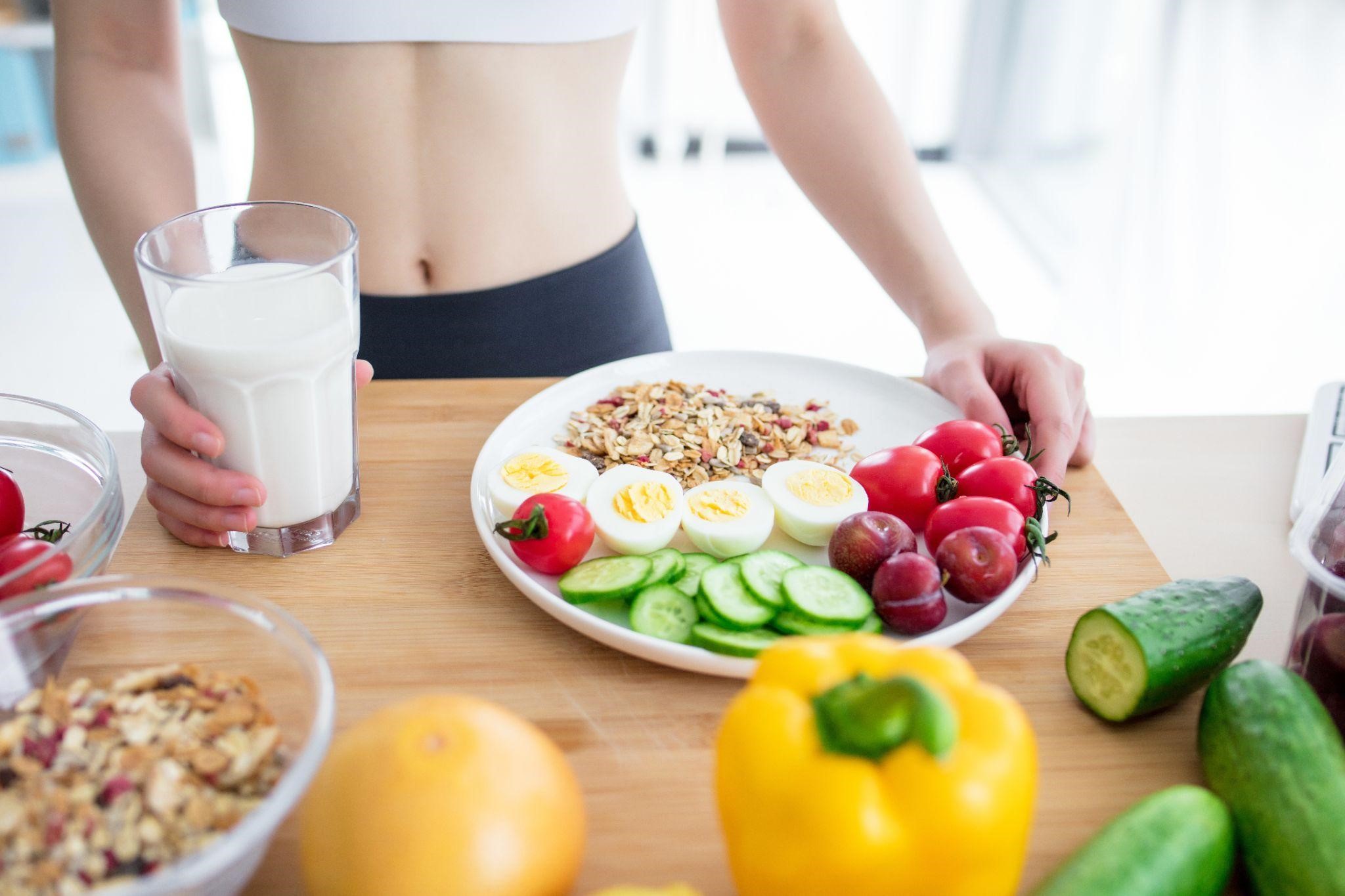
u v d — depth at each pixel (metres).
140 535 0.83
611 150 1.31
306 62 1.12
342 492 0.82
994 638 0.74
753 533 0.81
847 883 0.46
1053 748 0.65
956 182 3.70
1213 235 2.68
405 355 1.26
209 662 0.60
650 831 0.59
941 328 1.09
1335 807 0.51
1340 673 0.60
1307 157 2.54
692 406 1.00
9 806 0.50
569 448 0.96
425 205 1.21
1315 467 0.96
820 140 1.19
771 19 1.17
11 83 3.00
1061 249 3.26
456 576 0.80
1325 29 2.41
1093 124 3.46
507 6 1.10
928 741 0.45
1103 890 0.48
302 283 0.75
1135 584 0.80
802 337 2.77
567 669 0.71
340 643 0.72
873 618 0.71
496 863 0.46
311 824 0.48
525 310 1.27
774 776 0.47
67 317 2.64
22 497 0.74
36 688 0.59
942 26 3.57
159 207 1.04
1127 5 3.03
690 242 3.23
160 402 0.76
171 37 1.15
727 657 0.68
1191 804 0.52
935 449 0.89
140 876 0.48
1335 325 2.61
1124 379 2.52
